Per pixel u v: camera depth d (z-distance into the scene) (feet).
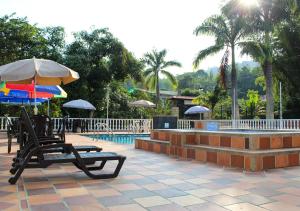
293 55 74.33
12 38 57.98
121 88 81.15
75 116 69.56
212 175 16.57
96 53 71.67
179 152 24.13
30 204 11.05
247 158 18.17
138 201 11.52
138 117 79.20
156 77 99.96
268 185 14.26
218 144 21.88
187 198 11.97
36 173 16.90
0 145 30.78
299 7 61.26
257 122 51.70
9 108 60.03
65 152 17.65
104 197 12.05
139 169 18.40
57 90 30.99
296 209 10.62
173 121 45.09
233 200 11.72
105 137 51.44
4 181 14.74
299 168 18.93
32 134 14.69
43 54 63.77
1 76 16.69
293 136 21.31
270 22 61.57
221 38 65.16
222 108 98.89
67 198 11.87
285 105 85.81
